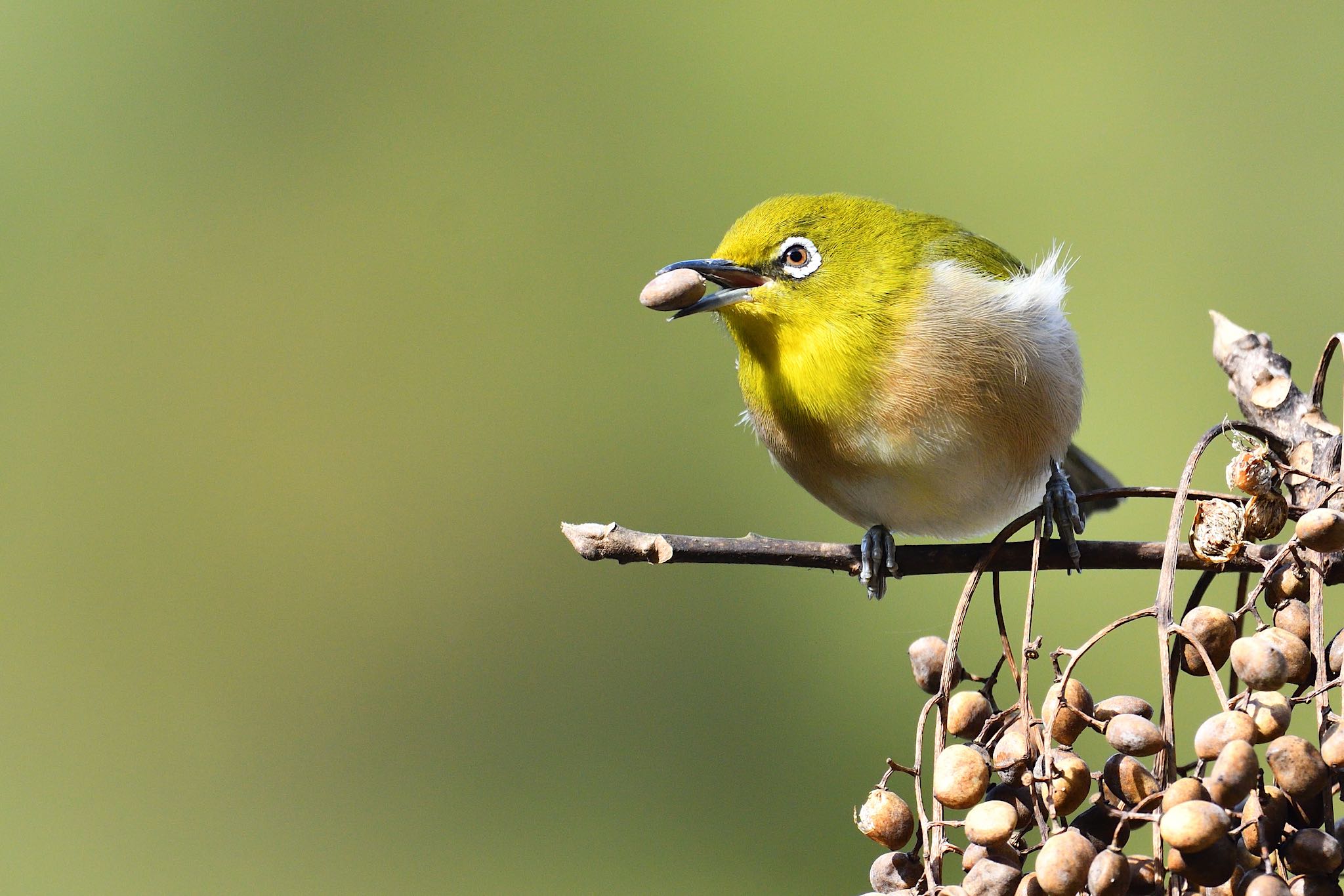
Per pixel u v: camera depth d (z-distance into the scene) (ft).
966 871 17.10
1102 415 58.08
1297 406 26.37
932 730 53.26
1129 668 50.26
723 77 66.69
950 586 54.54
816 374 30.53
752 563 24.45
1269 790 15.89
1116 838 15.74
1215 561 20.07
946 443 30.37
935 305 30.01
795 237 30.78
